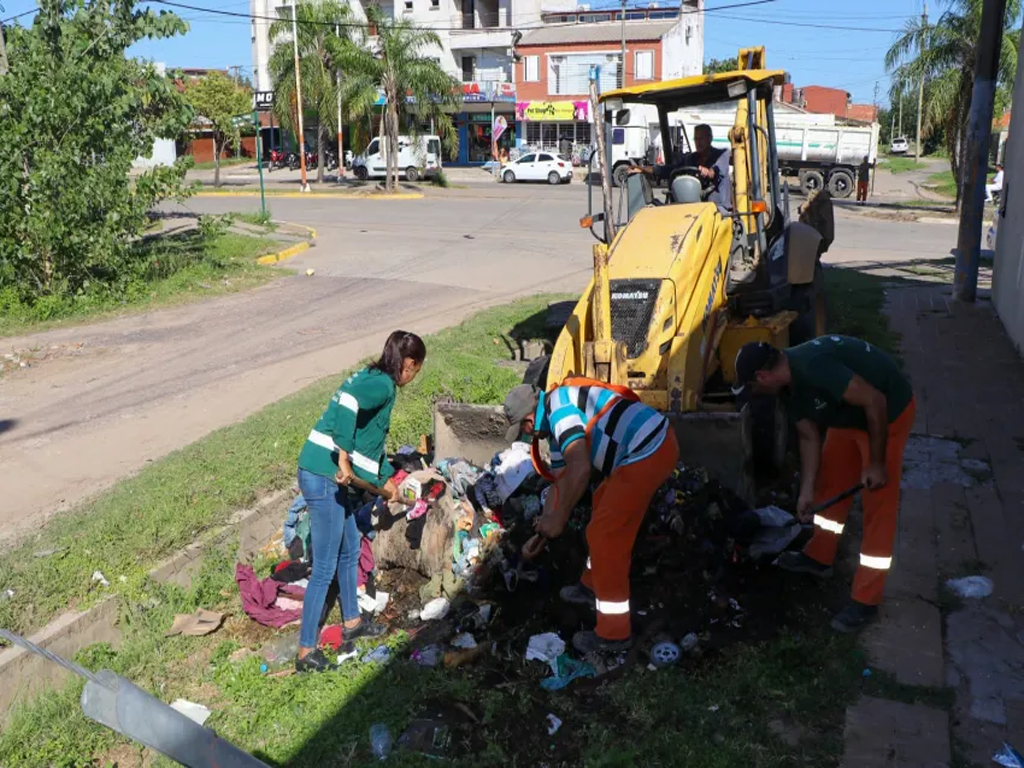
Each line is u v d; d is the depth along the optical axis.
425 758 3.87
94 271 14.53
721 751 3.84
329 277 16.28
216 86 50.97
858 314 11.95
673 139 8.83
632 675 4.43
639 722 4.09
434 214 27.11
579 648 4.64
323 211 28.28
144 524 5.66
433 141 39.97
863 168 32.00
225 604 5.31
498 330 11.14
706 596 5.07
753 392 4.82
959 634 4.75
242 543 5.80
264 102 50.44
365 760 3.91
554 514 4.37
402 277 16.20
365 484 4.61
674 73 46.94
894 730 3.99
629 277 6.27
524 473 5.76
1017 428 7.74
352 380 4.54
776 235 8.18
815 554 5.29
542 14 50.56
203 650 4.85
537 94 47.41
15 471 7.11
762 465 6.54
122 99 14.09
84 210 13.41
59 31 14.49
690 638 4.68
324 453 4.56
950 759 3.80
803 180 33.12
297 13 35.44
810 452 4.84
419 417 7.65
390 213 27.47
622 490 4.37
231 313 13.30
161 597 5.14
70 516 5.98
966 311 12.30
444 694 4.34
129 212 14.23
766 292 7.33
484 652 4.67
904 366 9.67
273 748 4.00
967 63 23.33
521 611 5.07
